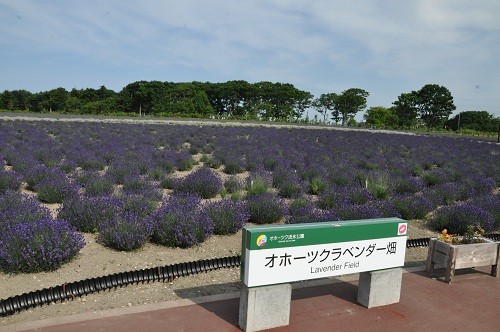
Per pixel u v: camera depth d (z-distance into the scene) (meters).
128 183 12.02
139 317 4.85
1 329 4.45
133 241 7.04
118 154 18.00
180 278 6.14
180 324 4.73
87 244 7.34
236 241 8.04
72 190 10.65
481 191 14.43
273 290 4.63
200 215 8.09
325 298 5.58
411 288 6.05
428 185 16.09
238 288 5.88
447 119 98.69
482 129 93.44
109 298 5.36
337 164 18.23
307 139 33.78
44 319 4.69
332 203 11.01
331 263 4.88
